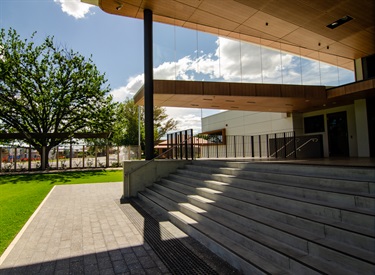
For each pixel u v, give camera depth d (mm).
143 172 9234
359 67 12523
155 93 9445
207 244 4113
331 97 11109
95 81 24328
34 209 7250
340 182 3973
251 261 3145
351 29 9727
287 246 3238
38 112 23047
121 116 26516
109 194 9719
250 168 6422
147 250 4152
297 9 8516
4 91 21594
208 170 7707
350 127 13016
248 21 9539
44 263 3727
